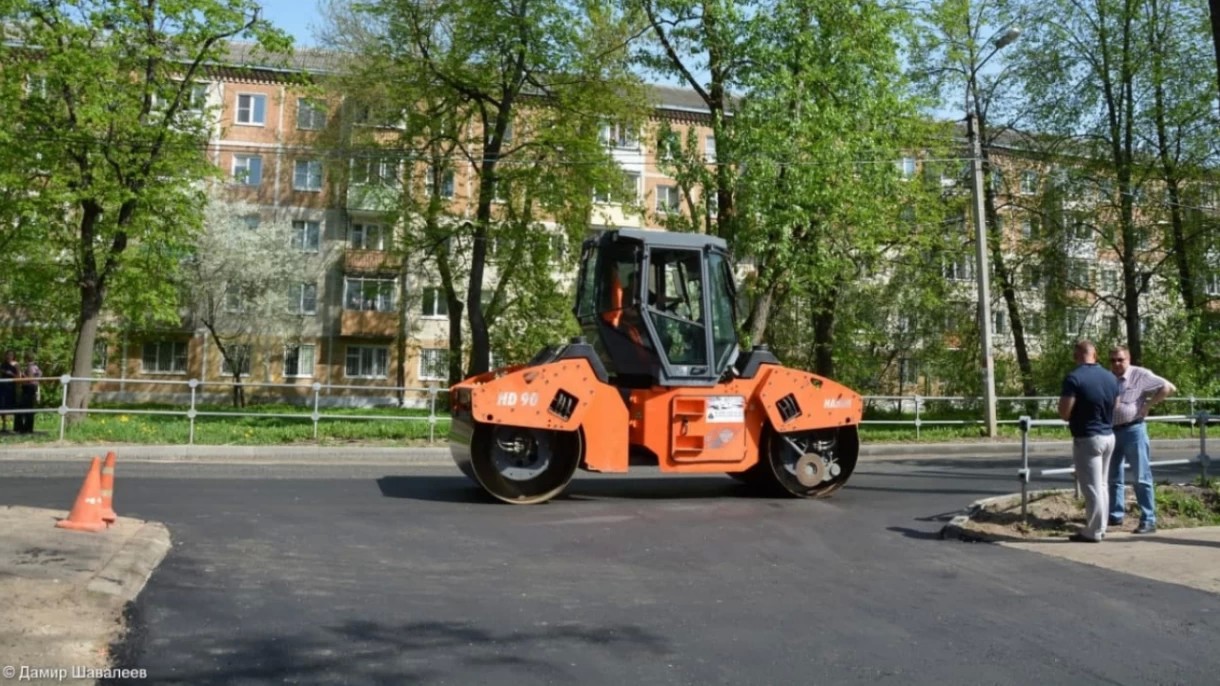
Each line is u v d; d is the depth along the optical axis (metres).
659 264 11.90
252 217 47.56
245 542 8.09
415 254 40.75
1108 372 9.00
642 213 30.25
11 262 25.05
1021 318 33.84
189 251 23.22
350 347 50.75
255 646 5.31
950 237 31.56
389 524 9.31
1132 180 31.17
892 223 28.69
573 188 29.03
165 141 21.44
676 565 7.86
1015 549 8.65
